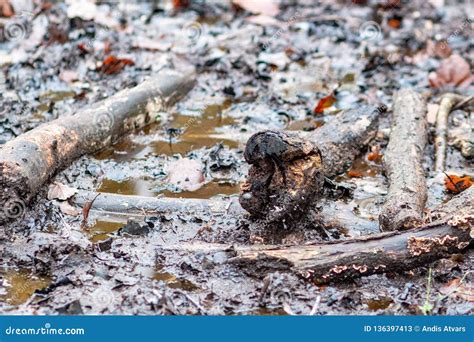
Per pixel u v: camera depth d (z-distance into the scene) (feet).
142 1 48.16
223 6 47.98
